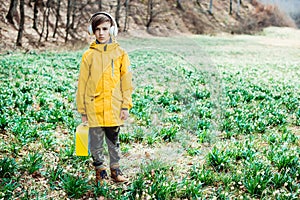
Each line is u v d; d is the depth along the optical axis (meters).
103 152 5.27
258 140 7.55
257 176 5.29
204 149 6.79
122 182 5.35
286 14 63.84
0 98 9.70
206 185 5.47
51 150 6.55
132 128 7.39
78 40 33.84
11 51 25.42
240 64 22.66
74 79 14.11
